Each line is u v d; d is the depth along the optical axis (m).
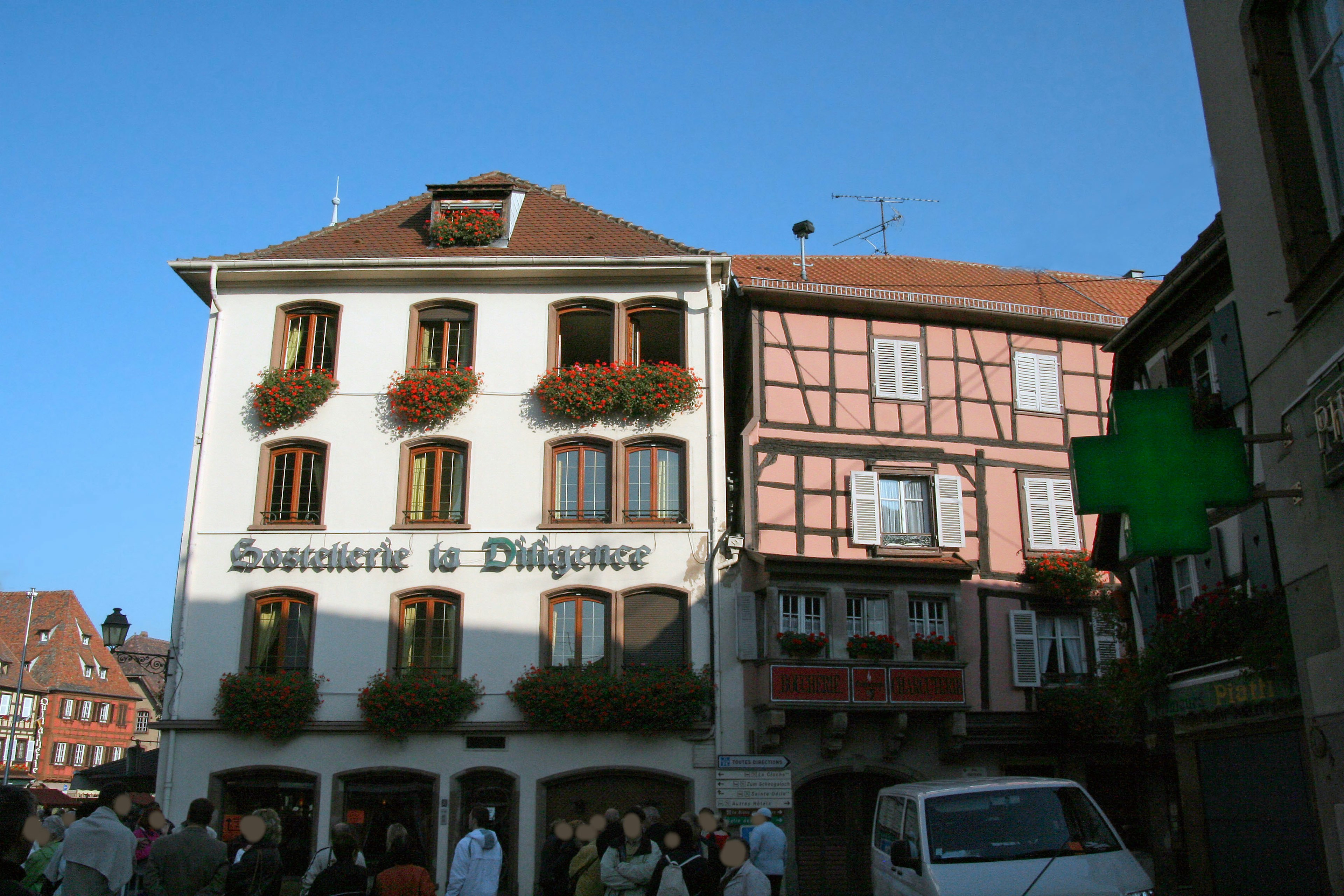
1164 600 14.23
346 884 6.71
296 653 19.17
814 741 18.98
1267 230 8.20
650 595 19.42
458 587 19.33
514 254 21.38
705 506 19.75
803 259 22.75
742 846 7.54
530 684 18.45
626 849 8.87
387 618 19.16
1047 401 22.12
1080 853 8.15
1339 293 7.12
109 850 6.44
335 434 20.16
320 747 18.53
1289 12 8.16
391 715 18.22
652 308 21.00
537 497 19.81
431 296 20.91
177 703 18.78
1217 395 12.54
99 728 64.94
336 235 22.34
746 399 20.86
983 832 8.41
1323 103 7.85
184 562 19.50
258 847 7.93
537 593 19.27
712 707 18.66
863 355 21.20
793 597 19.33
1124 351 15.02
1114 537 15.40
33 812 4.20
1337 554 7.26
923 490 20.98
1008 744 19.67
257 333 20.80
